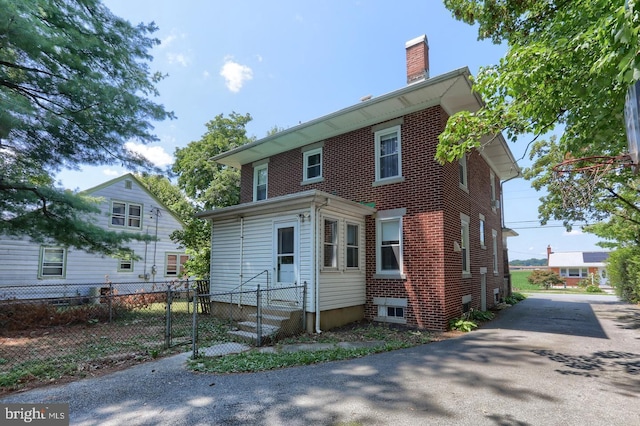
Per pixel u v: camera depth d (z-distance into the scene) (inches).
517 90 191.6
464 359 227.6
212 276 452.1
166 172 442.0
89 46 343.3
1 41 289.6
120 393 169.5
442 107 383.6
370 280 407.8
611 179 328.2
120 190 734.5
